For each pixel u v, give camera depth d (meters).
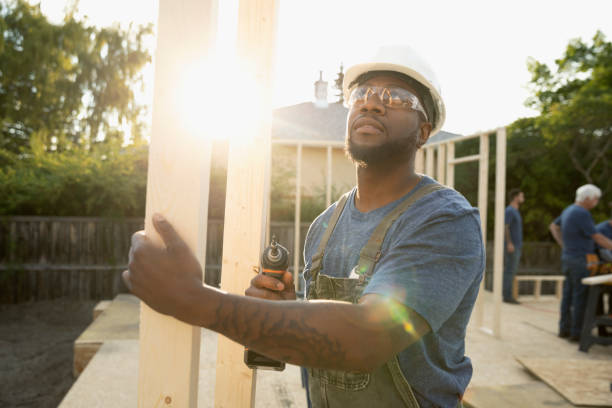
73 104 14.10
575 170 11.81
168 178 0.91
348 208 1.22
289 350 0.78
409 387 0.98
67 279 7.70
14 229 7.55
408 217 1.01
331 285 1.09
